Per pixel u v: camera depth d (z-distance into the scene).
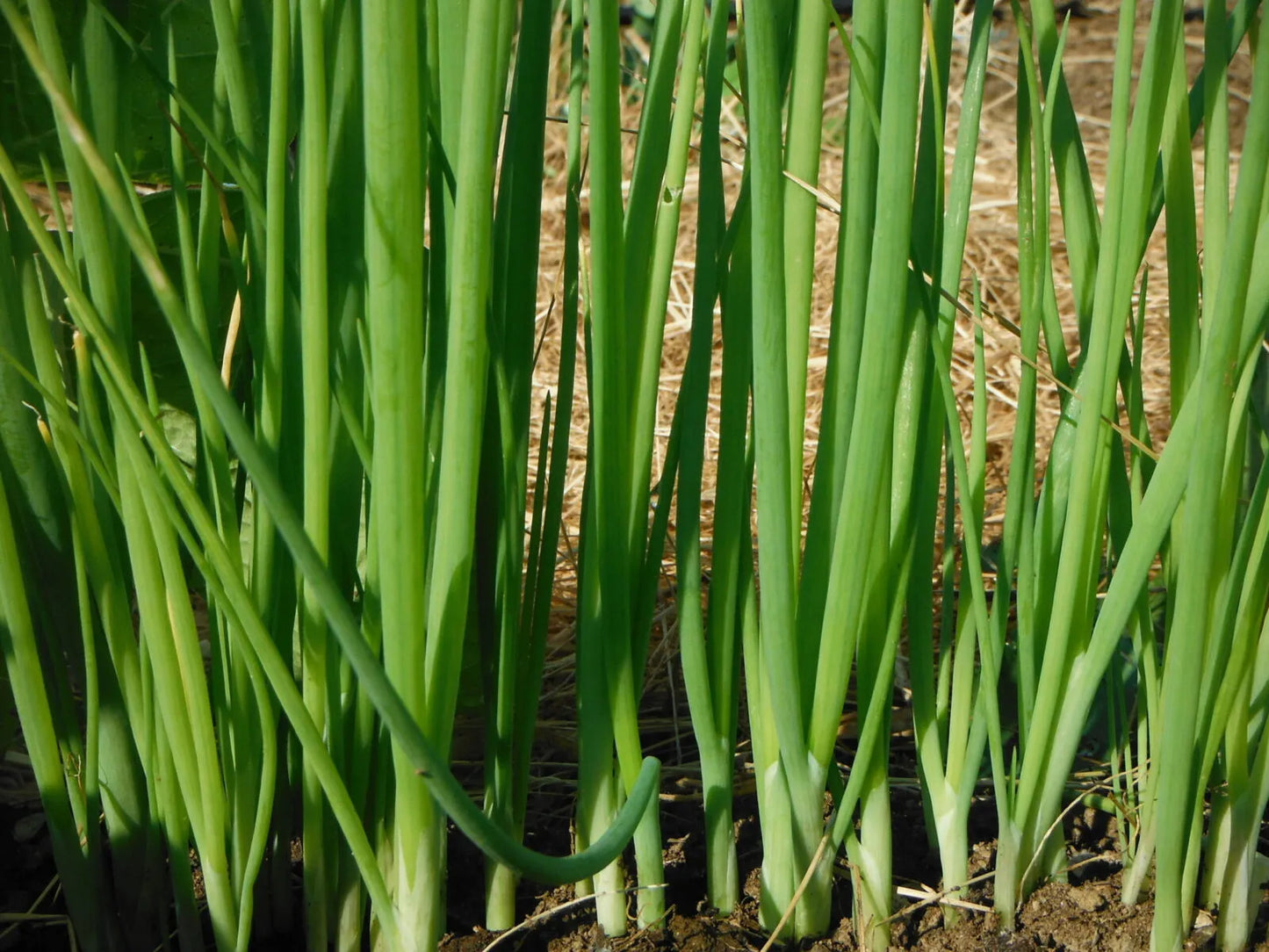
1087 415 0.90
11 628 0.88
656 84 0.89
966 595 0.95
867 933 0.94
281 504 0.81
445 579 0.88
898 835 1.01
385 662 0.88
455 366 0.86
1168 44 0.87
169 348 1.05
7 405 0.90
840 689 0.91
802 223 0.90
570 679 1.21
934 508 0.94
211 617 0.91
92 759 0.90
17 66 0.98
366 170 0.84
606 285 0.88
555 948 0.95
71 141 0.85
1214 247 0.90
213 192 0.90
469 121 0.84
